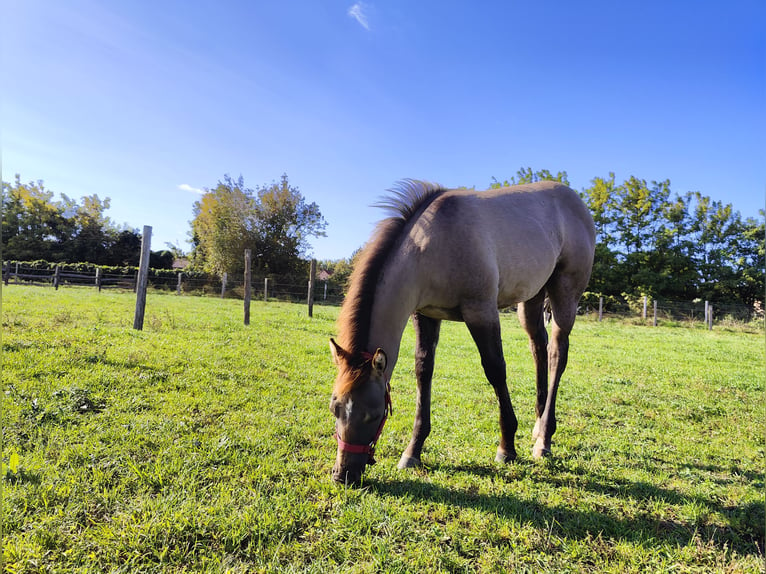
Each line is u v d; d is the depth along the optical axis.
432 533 2.37
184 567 2.01
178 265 36.34
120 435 3.21
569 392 5.88
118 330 6.76
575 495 2.91
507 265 3.48
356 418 2.62
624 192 29.08
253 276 27.95
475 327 3.31
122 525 2.24
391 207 3.39
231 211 28.97
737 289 26.28
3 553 1.94
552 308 4.12
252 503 2.52
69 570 1.93
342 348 2.70
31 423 3.22
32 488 2.42
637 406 5.32
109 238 34.62
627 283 27.44
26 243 32.97
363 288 2.93
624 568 2.20
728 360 9.30
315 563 2.08
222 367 5.46
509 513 2.61
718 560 2.26
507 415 3.40
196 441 3.26
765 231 25.91
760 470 3.47
